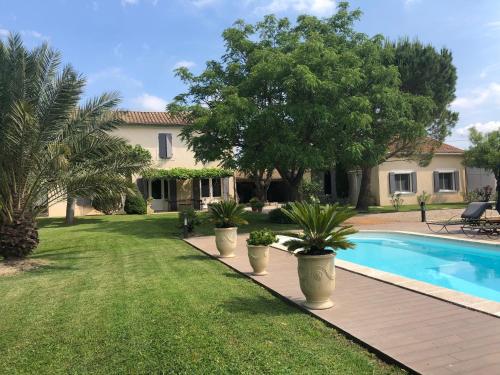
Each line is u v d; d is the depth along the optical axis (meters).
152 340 5.08
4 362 4.67
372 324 5.29
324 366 4.21
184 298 6.86
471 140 27.56
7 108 10.23
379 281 7.59
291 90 16.09
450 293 6.54
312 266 5.97
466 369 3.98
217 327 5.43
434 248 13.30
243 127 17.17
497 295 8.19
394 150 25.12
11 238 11.05
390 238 15.09
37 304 6.89
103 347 4.97
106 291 7.54
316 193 31.03
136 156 12.10
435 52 24.25
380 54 19.80
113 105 11.88
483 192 28.91
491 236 13.05
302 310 6.06
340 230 6.13
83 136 11.41
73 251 12.91
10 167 10.71
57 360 4.68
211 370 4.25
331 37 18.61
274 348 4.70
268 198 37.94
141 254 11.82
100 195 11.44
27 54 11.05
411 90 24.41
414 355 4.31
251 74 17.02
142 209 26.42
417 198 27.73
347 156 17.27
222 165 19.50
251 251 8.37
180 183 30.16
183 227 15.62
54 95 10.77
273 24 19.23
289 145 16.00
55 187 11.37
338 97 16.52
